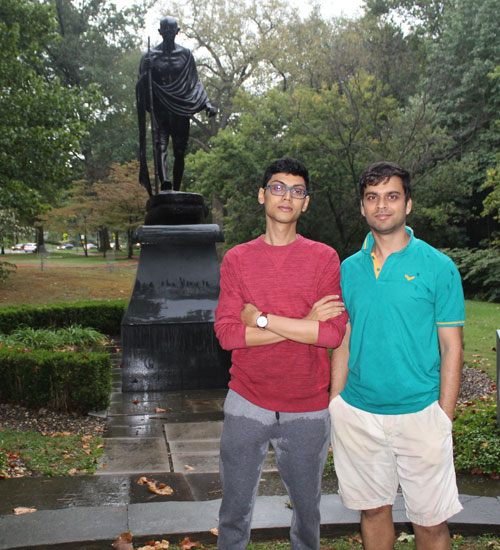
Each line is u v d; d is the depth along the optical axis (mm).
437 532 2400
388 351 2354
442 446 2328
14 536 3039
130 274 23844
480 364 8148
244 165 23016
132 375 7121
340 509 3361
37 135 15500
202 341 7230
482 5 21844
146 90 8336
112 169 38594
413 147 20219
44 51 36344
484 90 21266
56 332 11039
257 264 2447
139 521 3213
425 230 22828
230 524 2408
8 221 20297
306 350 2379
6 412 5938
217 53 34719
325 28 29172
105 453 4773
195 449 4895
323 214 23125
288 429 2381
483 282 19141
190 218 7898
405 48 25281
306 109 21469
